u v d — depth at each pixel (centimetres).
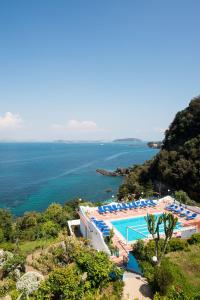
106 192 10681
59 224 5378
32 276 2605
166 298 2081
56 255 3403
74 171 16500
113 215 4809
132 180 8644
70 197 9906
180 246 3209
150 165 9131
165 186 7881
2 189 11338
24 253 3962
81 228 4734
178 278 2422
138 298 2319
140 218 4672
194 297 2122
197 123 8812
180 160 7488
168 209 5066
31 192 10788
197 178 6750
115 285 2436
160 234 3866
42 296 2247
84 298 2256
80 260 2520
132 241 3747
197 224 4294
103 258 2525
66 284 2233
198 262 2900
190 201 5741
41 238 4850
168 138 9800
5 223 5469
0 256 3334
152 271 2558
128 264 3136
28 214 5872
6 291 2609
